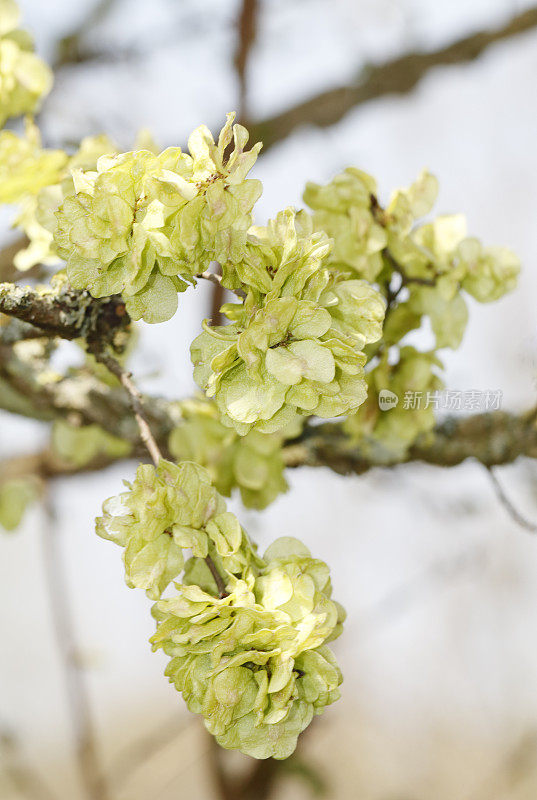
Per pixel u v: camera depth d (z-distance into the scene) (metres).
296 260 0.84
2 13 1.03
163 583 0.86
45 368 1.06
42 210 0.94
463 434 1.05
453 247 0.97
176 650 0.85
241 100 1.48
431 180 0.97
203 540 0.86
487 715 2.39
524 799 2.22
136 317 0.86
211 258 0.85
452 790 2.51
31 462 1.49
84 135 1.35
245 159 0.84
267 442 1.01
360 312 0.88
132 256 0.84
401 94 1.53
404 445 0.99
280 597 0.85
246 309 0.85
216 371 0.84
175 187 0.83
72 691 1.50
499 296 0.97
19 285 0.91
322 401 0.85
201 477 0.87
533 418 1.05
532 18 1.48
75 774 3.13
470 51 1.51
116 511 0.85
